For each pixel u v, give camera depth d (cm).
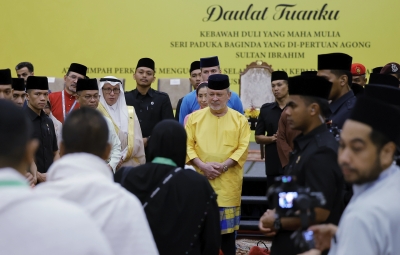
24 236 196
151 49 1359
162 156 402
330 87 402
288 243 392
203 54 1350
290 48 1338
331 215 380
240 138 680
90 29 1367
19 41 1371
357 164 266
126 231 270
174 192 391
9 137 216
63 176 275
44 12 1371
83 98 725
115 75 1366
